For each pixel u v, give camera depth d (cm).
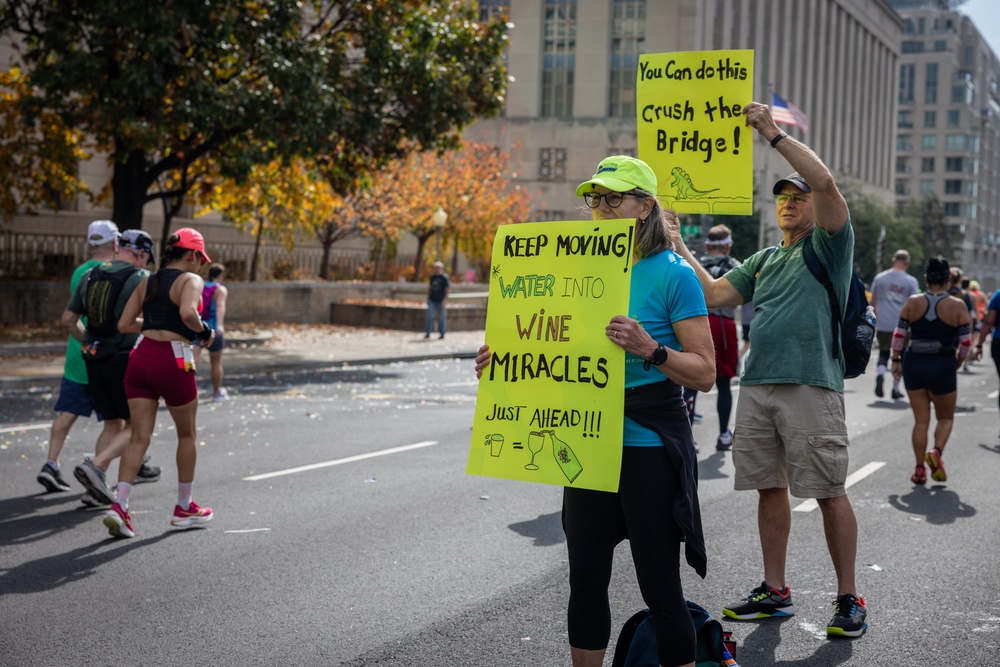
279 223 2975
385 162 2148
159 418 1156
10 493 749
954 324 819
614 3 6544
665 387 329
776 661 429
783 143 440
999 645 448
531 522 676
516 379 339
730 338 949
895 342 842
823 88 8856
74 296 722
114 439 696
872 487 815
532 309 338
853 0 9488
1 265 2275
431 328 2636
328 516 689
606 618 337
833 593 525
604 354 323
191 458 647
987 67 16838
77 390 752
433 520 680
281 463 888
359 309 2959
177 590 521
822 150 8825
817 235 464
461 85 2097
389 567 566
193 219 3441
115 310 680
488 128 6619
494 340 344
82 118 1797
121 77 1720
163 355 623
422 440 1026
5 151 2205
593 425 324
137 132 1731
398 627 467
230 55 1897
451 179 4347
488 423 342
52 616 480
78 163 2930
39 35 1862
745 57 472
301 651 435
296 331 2644
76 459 887
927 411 832
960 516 708
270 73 1842
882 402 1437
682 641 320
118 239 710
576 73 6594
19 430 1051
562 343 331
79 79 1747
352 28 2120
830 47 8925
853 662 428
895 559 592
